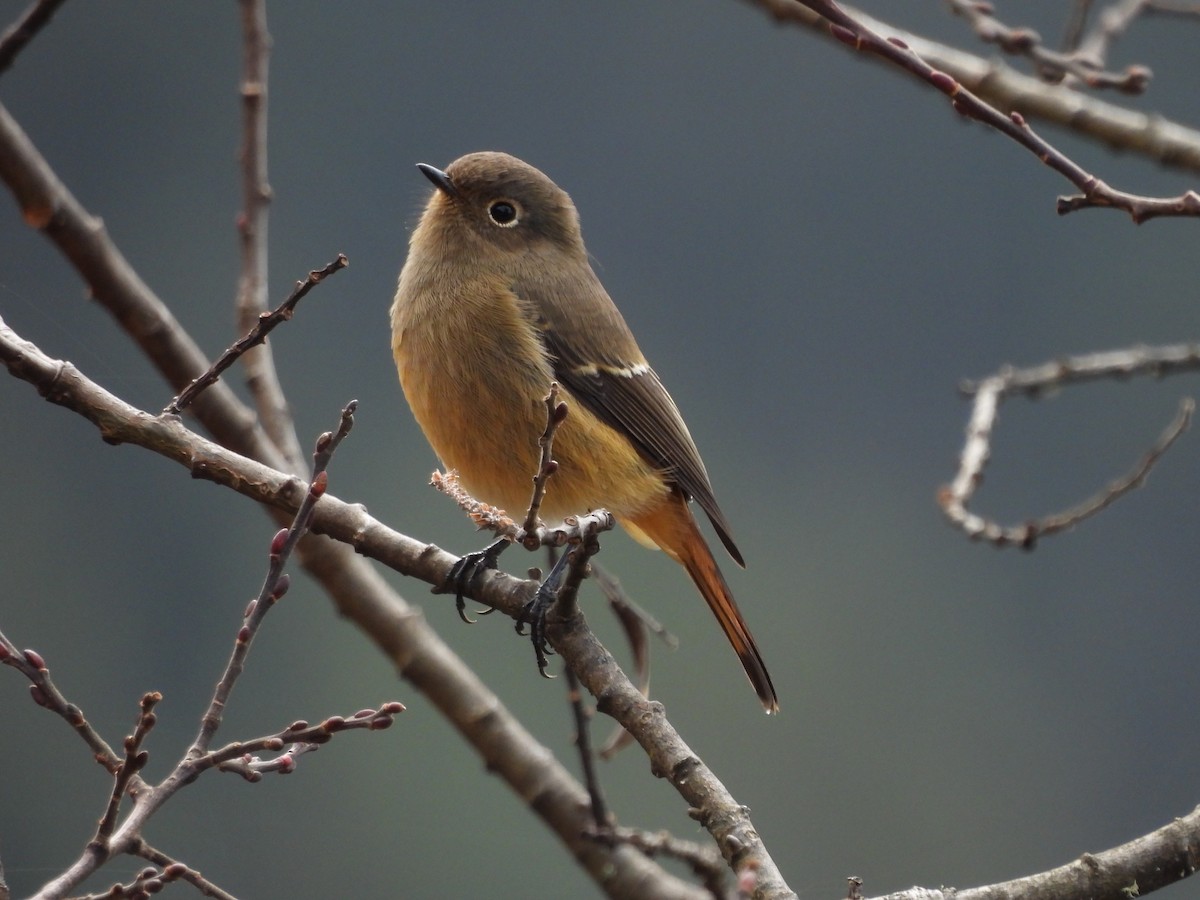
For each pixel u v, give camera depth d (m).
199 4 23.19
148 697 3.65
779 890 3.76
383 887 17.09
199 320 22.52
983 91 6.59
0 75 4.83
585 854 5.93
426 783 17.92
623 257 23.28
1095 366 7.10
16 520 18.27
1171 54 22.73
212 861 14.47
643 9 23.58
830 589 21.36
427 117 22.14
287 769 3.91
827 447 22.34
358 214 21.47
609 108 23.25
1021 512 20.56
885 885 16.64
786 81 23.80
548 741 16.53
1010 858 18.39
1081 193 4.64
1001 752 19.75
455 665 6.08
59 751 15.34
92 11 23.23
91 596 18.09
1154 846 4.11
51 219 5.60
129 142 23.05
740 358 22.77
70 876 3.61
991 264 22.98
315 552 5.95
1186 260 22.59
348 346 20.16
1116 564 20.36
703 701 17.92
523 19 23.22
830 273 23.17
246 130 6.18
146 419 4.43
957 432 22.19
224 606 18.36
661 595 18.36
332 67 22.22
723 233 22.92
